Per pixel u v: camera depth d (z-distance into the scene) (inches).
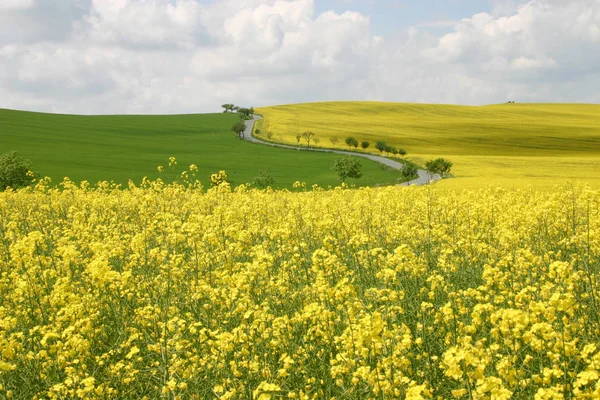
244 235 411.2
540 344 213.0
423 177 3373.5
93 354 285.1
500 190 824.3
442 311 282.0
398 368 234.2
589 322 263.9
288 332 278.5
